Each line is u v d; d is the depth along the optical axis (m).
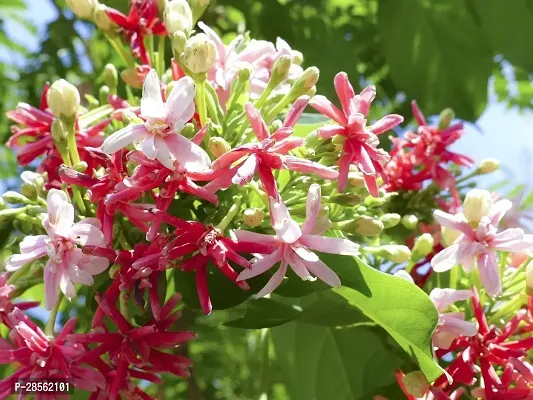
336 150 0.24
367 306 0.26
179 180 0.22
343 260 0.25
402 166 0.33
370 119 0.48
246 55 0.27
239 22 0.43
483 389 0.24
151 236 0.21
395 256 0.27
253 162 0.21
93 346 0.24
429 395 0.25
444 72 0.41
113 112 0.27
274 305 0.28
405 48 0.41
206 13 0.41
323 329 0.31
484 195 0.25
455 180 0.34
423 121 0.34
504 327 0.26
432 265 0.25
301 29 0.40
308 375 0.31
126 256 0.22
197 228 0.22
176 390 0.43
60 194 0.22
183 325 0.33
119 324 0.22
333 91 0.39
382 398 0.27
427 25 0.41
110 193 0.22
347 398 0.29
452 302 0.25
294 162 0.22
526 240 0.25
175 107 0.21
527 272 0.26
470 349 0.25
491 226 0.25
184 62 0.24
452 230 0.27
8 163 0.50
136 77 0.29
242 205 0.25
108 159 0.23
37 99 0.48
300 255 0.22
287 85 0.27
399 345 0.27
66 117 0.24
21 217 0.25
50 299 0.22
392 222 0.27
